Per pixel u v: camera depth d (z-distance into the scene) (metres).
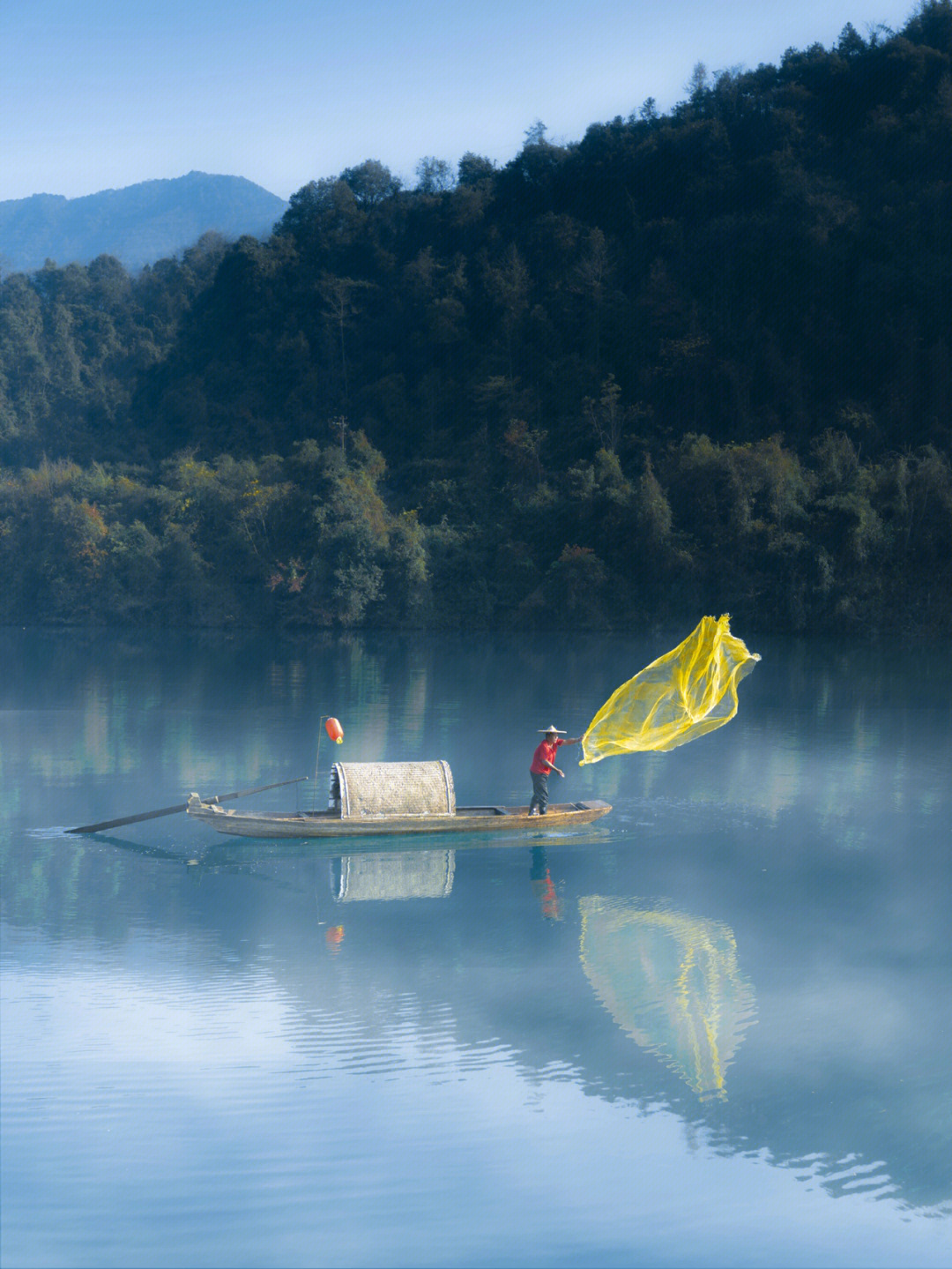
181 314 175.50
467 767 28.84
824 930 16.22
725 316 107.81
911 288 99.31
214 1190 9.57
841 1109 11.01
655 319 109.75
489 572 95.06
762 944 15.60
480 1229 9.11
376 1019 12.93
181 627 100.00
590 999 13.59
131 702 42.53
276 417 133.25
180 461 116.62
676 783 27.02
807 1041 12.52
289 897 17.64
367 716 38.31
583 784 26.83
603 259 120.94
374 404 125.62
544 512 94.88
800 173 116.69
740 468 84.56
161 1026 12.65
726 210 122.56
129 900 17.41
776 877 18.92
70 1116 10.69
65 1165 9.90
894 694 45.16
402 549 91.88
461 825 21.11
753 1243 8.98
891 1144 10.41
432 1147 10.24
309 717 38.06
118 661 63.34
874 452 92.06
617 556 89.31
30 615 107.00
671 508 88.25
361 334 135.00
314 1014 13.05
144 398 150.25
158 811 20.97
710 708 20.23
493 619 92.31
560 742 21.72
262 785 26.34
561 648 72.75
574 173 134.88
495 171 151.50
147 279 194.62
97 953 15.02
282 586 97.56
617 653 68.75
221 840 21.34
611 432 102.19
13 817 23.09
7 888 18.06
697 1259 8.79
